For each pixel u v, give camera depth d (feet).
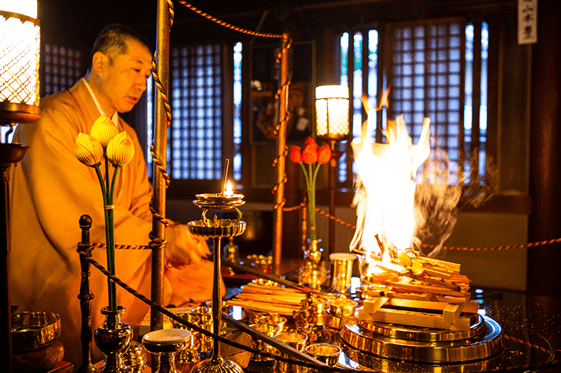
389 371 3.06
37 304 5.87
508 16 15.49
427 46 15.94
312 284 5.54
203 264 6.61
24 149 2.52
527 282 14.76
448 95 15.81
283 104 5.85
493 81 15.52
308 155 5.52
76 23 19.01
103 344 2.81
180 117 20.26
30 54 2.52
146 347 2.70
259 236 14.32
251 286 4.65
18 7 2.55
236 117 19.39
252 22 18.26
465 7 15.44
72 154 6.25
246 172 18.89
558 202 14.01
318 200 17.16
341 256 5.16
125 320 5.95
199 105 19.88
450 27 15.65
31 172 6.01
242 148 18.89
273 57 17.95
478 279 15.38
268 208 18.29
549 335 3.84
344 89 6.36
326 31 17.43
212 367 2.81
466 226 15.51
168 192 20.51
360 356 3.35
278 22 17.84
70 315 5.80
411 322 3.55
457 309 3.46
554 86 13.88
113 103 7.07
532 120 14.53
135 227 6.06
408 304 3.67
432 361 3.19
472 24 15.64
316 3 16.49
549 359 3.26
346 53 17.37
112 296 2.87
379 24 16.62
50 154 6.09
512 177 15.62
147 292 6.13
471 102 15.81
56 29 18.33
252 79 18.29
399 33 16.22
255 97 18.29
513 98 15.56
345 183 17.15
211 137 19.79
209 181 19.75
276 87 18.02
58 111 6.40
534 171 14.47
